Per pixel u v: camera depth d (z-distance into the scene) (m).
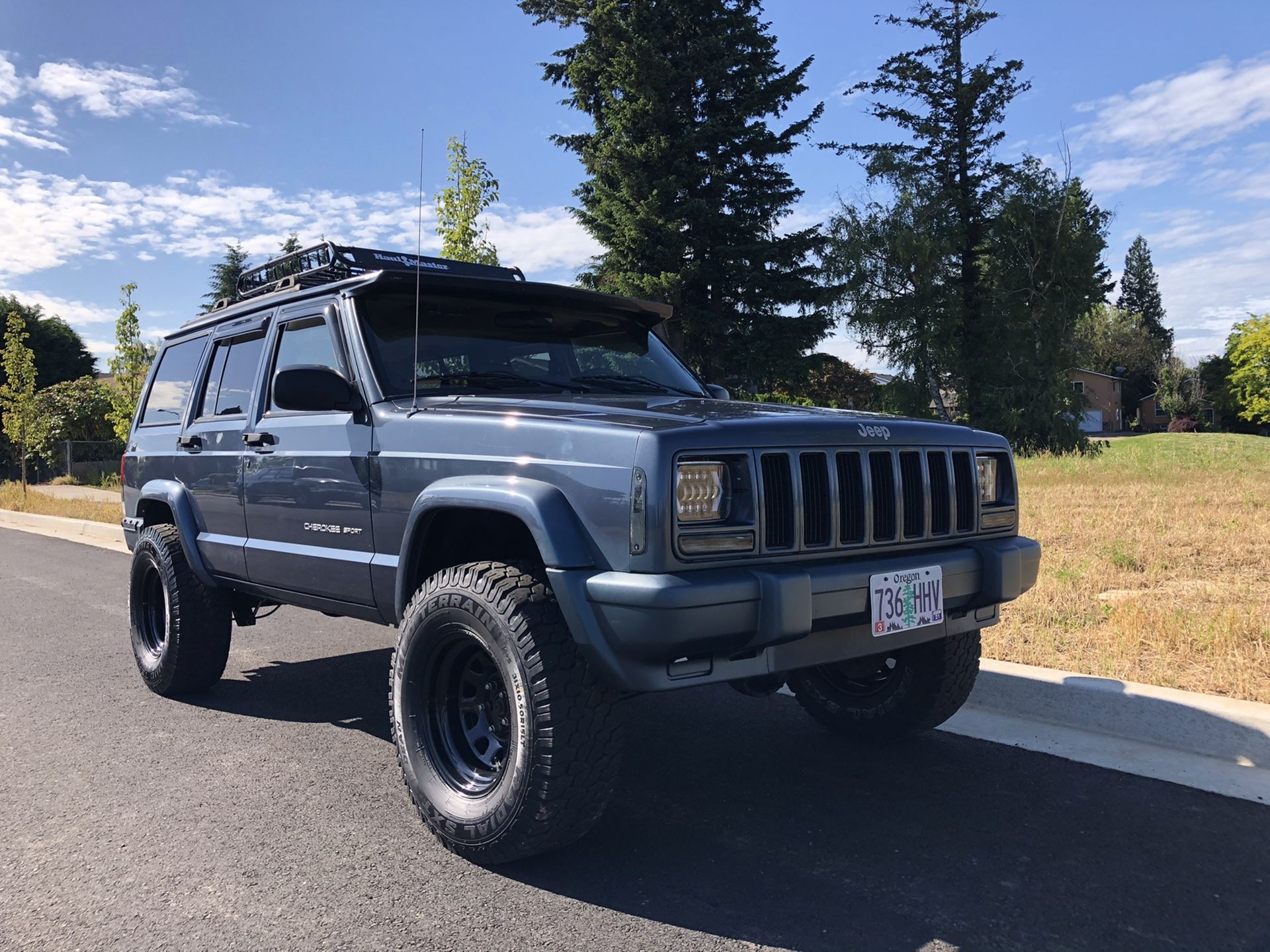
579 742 2.68
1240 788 3.33
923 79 37.97
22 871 2.90
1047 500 12.09
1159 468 17.50
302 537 3.87
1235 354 69.50
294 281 4.43
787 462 2.80
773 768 3.73
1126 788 3.38
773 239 30.78
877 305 38.12
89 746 4.16
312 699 4.95
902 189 38.03
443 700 3.12
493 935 2.46
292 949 2.40
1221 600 5.69
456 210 12.96
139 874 2.86
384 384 3.56
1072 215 35.88
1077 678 4.09
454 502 2.95
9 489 24.31
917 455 3.19
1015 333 36.03
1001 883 2.70
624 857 2.93
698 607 2.48
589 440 2.71
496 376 3.83
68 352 46.31
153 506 5.27
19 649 6.35
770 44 30.03
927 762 3.74
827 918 2.52
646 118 28.72
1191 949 2.33
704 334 30.17
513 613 2.73
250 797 3.51
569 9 31.50
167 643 4.80
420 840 3.10
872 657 3.84
